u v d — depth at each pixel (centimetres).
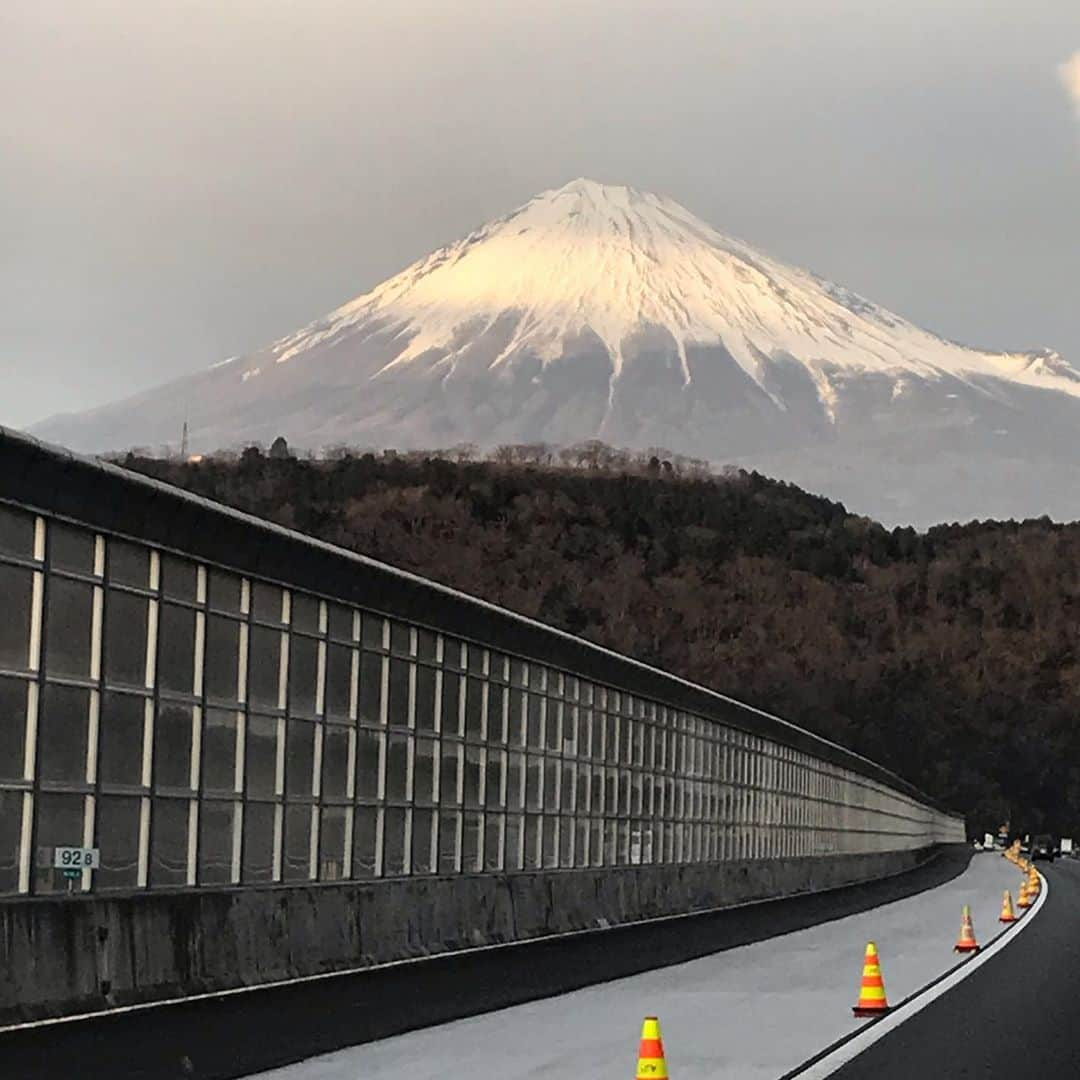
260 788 2994
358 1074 2069
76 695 2445
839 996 3134
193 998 2491
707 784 6353
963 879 9956
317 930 2972
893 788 12381
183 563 2734
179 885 2714
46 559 2375
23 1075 1833
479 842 4081
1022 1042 2484
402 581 3525
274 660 3050
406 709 3653
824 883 8106
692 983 3391
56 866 2388
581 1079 2078
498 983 3128
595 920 4591
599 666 5000
